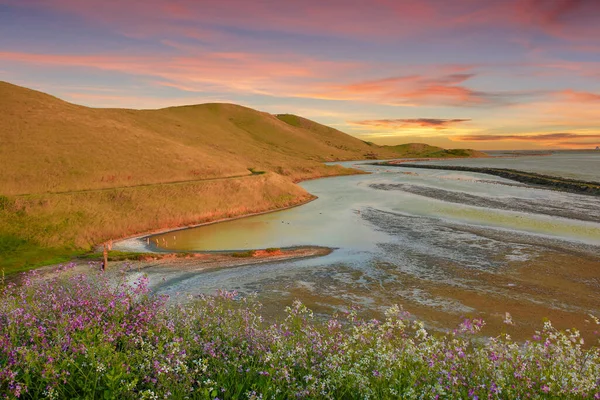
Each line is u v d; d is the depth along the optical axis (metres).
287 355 7.57
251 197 61.44
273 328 9.00
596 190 67.88
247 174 78.62
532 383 6.41
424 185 87.19
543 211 49.56
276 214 56.69
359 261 29.62
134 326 8.75
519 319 18.56
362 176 124.50
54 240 37.06
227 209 55.84
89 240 39.38
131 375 6.75
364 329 8.05
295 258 31.50
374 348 7.55
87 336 7.74
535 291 22.41
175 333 8.70
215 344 8.39
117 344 8.39
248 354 8.20
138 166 65.69
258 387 6.83
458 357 7.38
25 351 6.84
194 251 35.59
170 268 28.80
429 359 7.06
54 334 7.87
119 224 44.09
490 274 25.55
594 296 21.53
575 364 6.90
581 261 28.00
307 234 41.47
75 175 56.41
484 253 30.61
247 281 25.22
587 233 36.84
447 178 108.19
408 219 46.44
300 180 115.88
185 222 49.66
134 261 30.81
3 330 8.16
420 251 31.77
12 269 28.55
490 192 71.12
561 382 6.32
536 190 73.81
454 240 35.12
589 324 18.06
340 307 20.31
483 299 21.27
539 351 7.34
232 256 32.31
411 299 21.42
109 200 48.41
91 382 6.55
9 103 75.56
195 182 60.81
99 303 9.80
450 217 46.59
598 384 6.44
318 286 23.97
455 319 18.58
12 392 6.14
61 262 30.75
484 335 16.67
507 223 42.19
